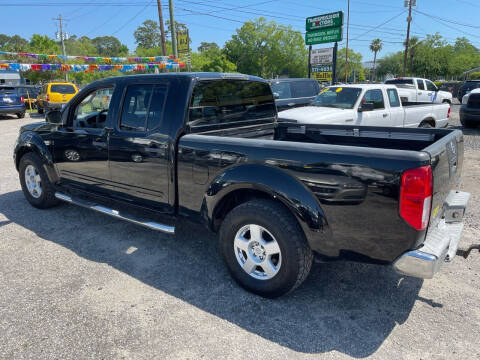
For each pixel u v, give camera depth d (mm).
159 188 3549
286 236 2740
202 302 3020
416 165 2283
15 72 52406
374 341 2561
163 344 2539
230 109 3914
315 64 21578
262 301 3025
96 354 2451
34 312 2893
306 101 12578
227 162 2998
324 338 2592
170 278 3393
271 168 2791
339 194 2527
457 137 3205
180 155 3309
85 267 3604
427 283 3301
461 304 2982
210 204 3145
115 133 3805
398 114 9195
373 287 3240
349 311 2898
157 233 4406
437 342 2547
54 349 2498
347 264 3652
